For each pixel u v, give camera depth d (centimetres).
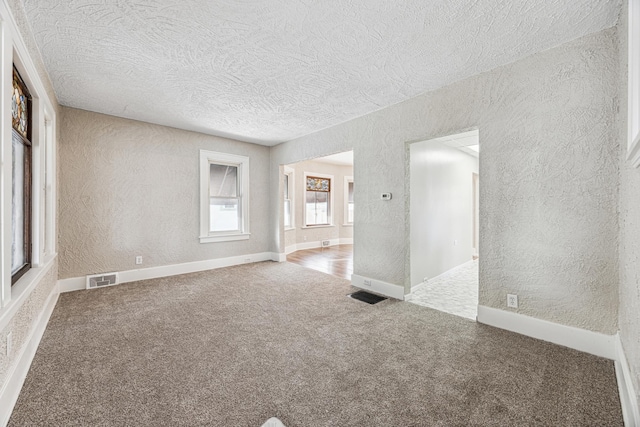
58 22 191
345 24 193
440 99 291
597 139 201
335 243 841
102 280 373
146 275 415
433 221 418
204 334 238
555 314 222
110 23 192
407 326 257
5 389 143
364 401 155
